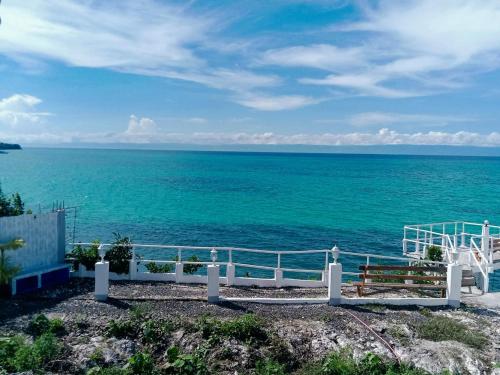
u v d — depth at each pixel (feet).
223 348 40.01
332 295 52.03
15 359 35.35
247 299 50.98
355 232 148.46
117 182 316.19
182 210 189.47
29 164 546.67
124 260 59.16
